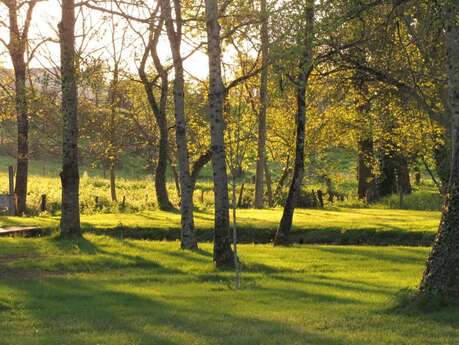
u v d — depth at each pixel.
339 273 15.65
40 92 25.05
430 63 17.09
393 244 23.98
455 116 11.51
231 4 18.17
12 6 28.45
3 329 9.45
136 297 12.17
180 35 19.89
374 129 31.33
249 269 16.12
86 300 11.86
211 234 25.70
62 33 20.09
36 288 13.05
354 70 21.91
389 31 17.11
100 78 21.02
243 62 24.02
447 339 8.59
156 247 20.17
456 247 10.79
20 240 21.05
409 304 10.74
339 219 29.12
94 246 19.89
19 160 32.53
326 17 12.90
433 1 12.44
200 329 9.30
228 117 19.62
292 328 9.36
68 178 21.53
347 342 8.42
